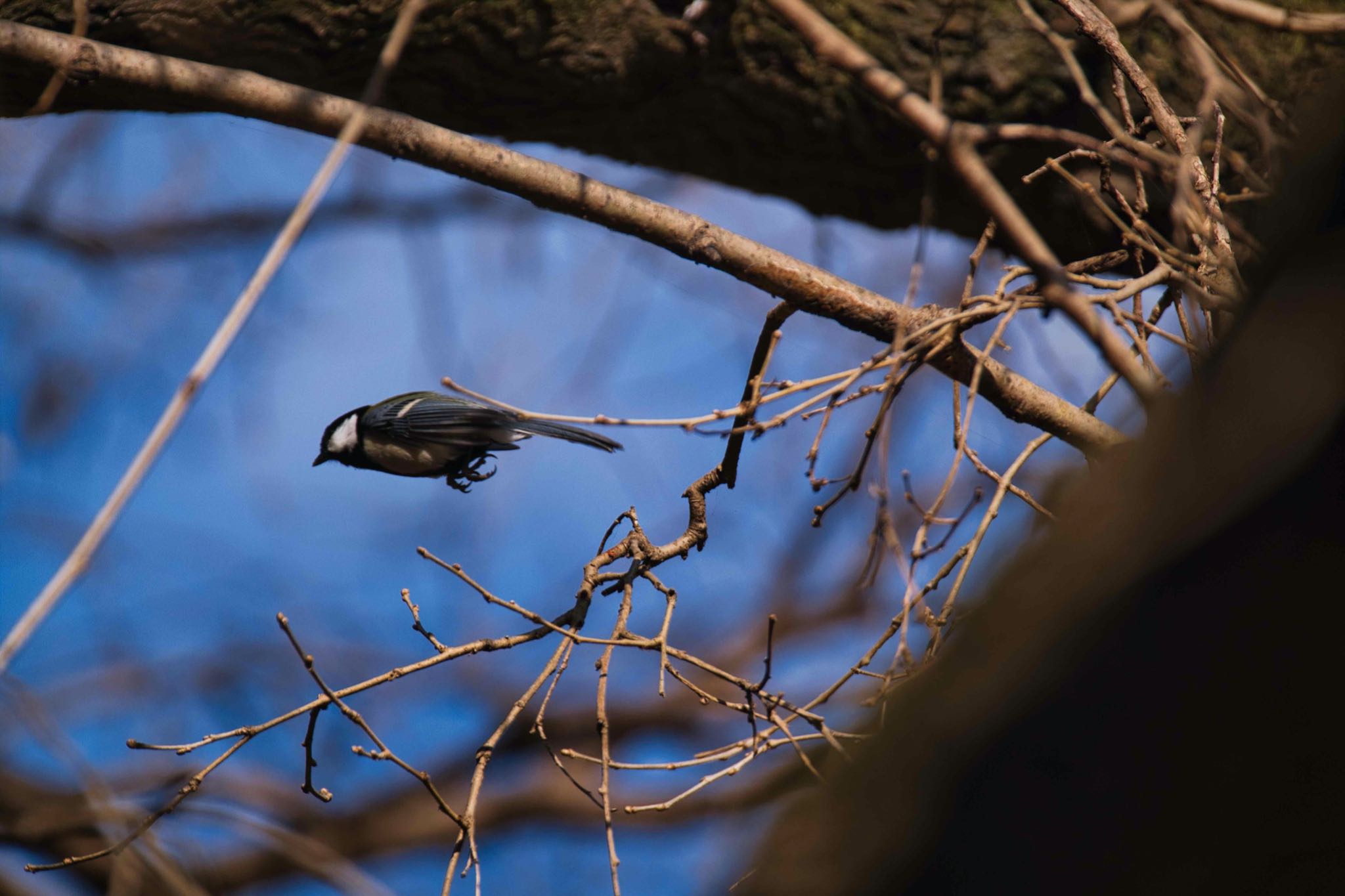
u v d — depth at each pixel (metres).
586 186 7.18
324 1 7.82
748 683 6.12
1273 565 3.51
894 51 8.43
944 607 5.69
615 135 8.92
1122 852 3.55
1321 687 3.40
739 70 8.41
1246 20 6.45
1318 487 3.51
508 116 8.58
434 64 8.10
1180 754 3.54
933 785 3.99
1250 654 3.50
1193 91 8.30
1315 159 4.24
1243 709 3.48
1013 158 8.57
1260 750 3.45
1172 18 6.35
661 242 7.30
